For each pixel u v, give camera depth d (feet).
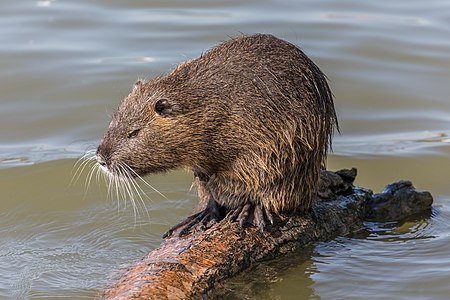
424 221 58.13
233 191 52.80
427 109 75.10
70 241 56.44
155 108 51.49
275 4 92.53
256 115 50.96
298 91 51.42
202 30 85.61
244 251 50.11
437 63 81.41
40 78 77.87
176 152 52.06
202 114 51.31
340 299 49.06
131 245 55.77
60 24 87.51
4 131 71.41
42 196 62.54
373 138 71.46
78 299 49.08
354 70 80.02
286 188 52.06
